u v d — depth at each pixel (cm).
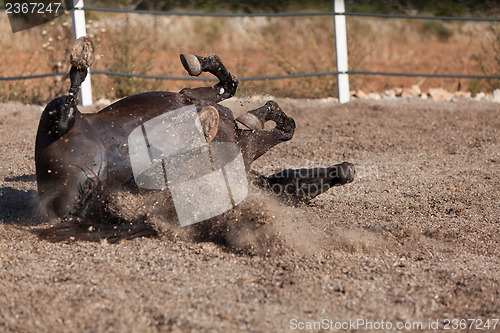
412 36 4162
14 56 2658
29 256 861
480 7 3198
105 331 678
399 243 975
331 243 952
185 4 3531
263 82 2509
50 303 734
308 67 2886
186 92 978
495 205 1185
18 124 1844
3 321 696
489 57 3325
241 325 700
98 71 2073
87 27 2191
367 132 1831
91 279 792
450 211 1141
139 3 3105
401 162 1547
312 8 3594
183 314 712
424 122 1956
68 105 854
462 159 1580
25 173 1347
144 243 909
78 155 859
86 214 900
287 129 1049
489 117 2020
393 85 2831
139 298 751
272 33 3488
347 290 784
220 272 831
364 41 3606
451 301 777
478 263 892
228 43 3347
